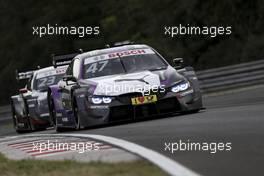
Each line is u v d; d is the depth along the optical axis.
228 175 21.17
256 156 23.95
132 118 41.88
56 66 65.88
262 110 39.41
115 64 45.44
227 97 68.69
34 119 61.94
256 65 83.19
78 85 43.69
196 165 23.38
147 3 135.12
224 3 115.56
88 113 42.22
